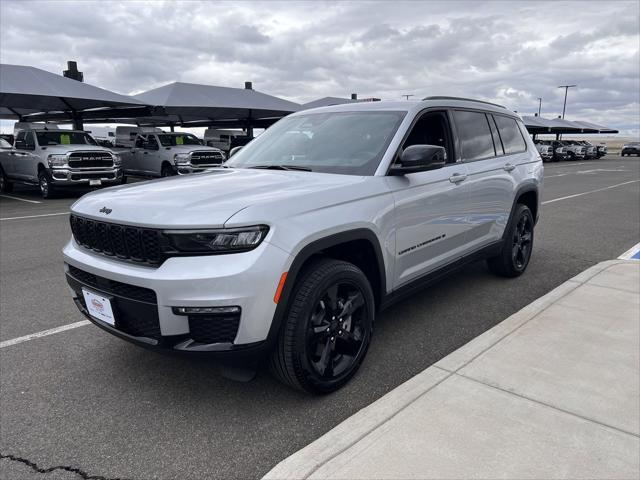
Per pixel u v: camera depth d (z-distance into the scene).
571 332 3.72
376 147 3.59
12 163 15.53
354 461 2.32
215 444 2.60
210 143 28.83
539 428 2.55
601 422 2.60
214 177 3.44
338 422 2.79
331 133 3.93
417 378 3.07
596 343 3.53
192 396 3.08
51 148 14.04
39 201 13.70
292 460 2.35
